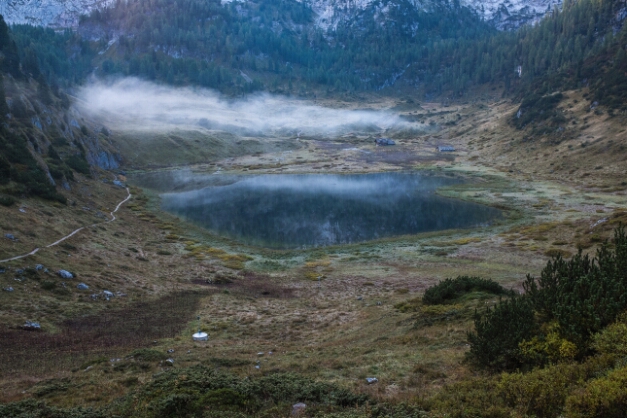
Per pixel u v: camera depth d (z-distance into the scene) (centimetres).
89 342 3180
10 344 2966
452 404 1413
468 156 16975
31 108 11525
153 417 1519
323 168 16375
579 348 1623
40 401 1789
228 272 6244
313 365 2305
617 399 1100
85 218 7544
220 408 1559
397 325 3266
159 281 5341
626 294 1736
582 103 15625
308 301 4906
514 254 6253
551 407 1240
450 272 5759
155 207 10512
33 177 7638
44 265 4631
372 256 6981
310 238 8356
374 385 1833
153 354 2700
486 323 1969
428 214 9744
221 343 3331
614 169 11219
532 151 14762
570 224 7394
